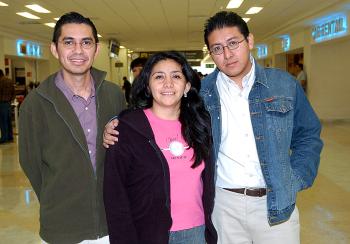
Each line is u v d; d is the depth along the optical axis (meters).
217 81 1.94
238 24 1.74
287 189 1.78
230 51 1.74
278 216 1.80
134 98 1.81
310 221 3.75
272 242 1.85
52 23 11.19
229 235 1.92
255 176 1.83
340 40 10.96
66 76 1.79
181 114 1.78
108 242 1.87
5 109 8.89
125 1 8.41
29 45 14.70
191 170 1.72
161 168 1.65
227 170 1.88
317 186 4.91
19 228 3.72
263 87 1.82
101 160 1.82
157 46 21.28
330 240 3.32
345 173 5.54
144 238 1.64
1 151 7.86
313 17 10.51
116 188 1.62
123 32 14.27
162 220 1.64
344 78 12.12
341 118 12.24
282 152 1.79
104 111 1.86
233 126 1.85
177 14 10.24
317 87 12.27
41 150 1.79
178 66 1.72
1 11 9.23
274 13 10.39
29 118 1.77
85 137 1.78
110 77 18.25
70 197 1.76
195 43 19.59
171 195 1.68
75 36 1.73
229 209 1.89
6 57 14.30
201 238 1.76
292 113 1.83
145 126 1.67
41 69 17.08
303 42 13.10
